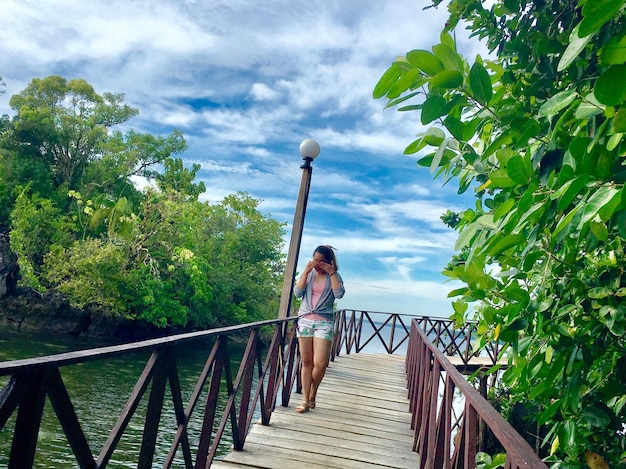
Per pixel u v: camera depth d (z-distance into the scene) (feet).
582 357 6.97
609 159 4.45
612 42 3.40
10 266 94.58
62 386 5.18
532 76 7.30
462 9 9.04
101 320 99.55
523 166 5.19
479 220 6.08
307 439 15.55
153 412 7.64
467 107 6.31
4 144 112.47
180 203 103.55
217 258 127.95
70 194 95.55
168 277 104.47
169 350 7.99
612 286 6.78
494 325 7.97
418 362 19.77
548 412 7.63
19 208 93.50
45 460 34.32
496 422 5.58
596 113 4.73
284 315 21.89
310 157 23.31
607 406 7.34
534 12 7.98
